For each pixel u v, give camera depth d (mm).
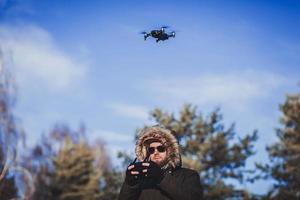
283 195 40031
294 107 41531
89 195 47594
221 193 39812
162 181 3826
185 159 39094
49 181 47000
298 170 40438
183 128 41906
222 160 41719
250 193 40031
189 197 3840
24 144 23344
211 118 42625
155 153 4129
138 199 3924
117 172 44438
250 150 42188
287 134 41469
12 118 24781
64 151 48906
